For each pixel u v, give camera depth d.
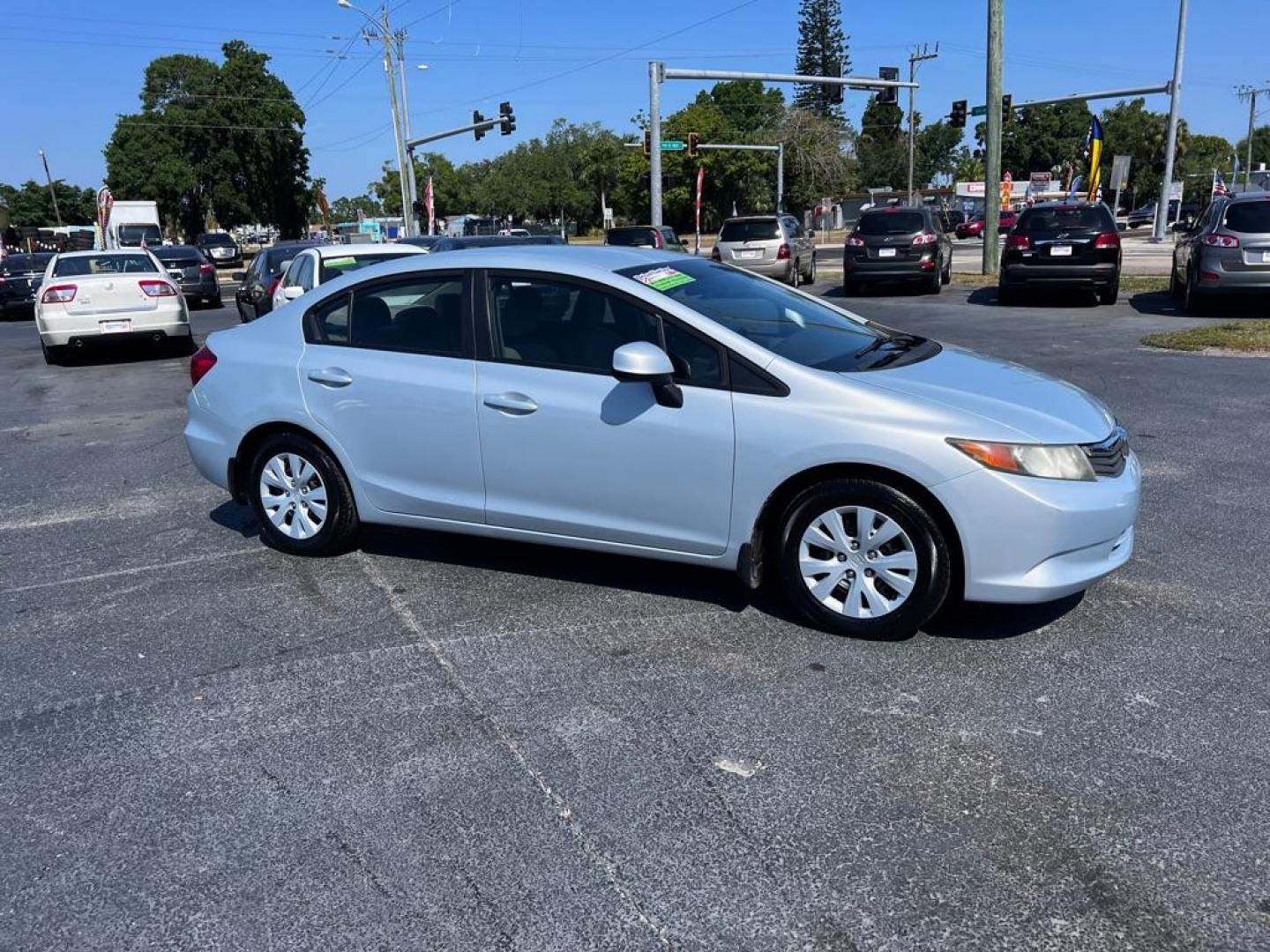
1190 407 8.45
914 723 3.59
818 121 67.94
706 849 2.95
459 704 3.84
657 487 4.38
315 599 4.91
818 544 4.23
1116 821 3.01
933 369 4.46
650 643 4.30
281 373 5.25
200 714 3.83
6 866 2.97
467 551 5.50
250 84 68.25
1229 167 105.06
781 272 22.27
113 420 9.69
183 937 2.66
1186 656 4.02
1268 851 2.85
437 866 2.91
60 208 122.94
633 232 23.36
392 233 59.09
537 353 4.62
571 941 2.60
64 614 4.83
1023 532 3.88
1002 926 2.60
